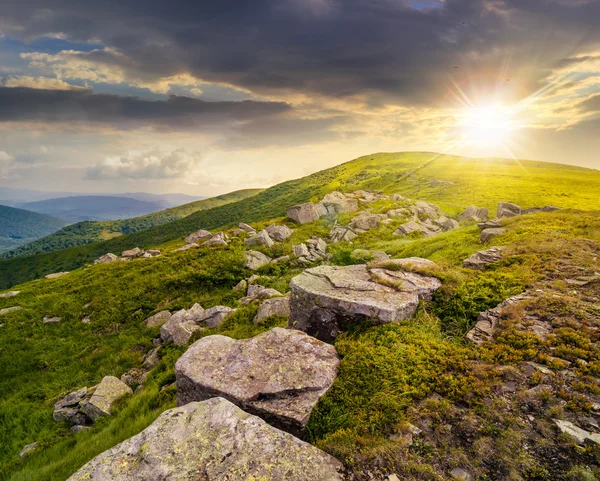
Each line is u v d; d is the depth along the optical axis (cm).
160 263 3234
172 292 2695
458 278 1209
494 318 949
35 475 962
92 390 1476
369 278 1216
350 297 1019
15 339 2233
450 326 987
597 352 714
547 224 2327
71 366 1922
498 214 4375
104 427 1180
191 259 3256
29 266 18500
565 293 1034
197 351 855
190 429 515
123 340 2119
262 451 478
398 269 1304
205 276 2820
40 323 2425
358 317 976
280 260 3203
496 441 521
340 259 2805
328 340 1029
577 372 654
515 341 791
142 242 19000
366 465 499
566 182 10612
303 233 4219
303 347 836
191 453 470
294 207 4900
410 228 4250
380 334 890
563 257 1407
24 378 1866
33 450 1188
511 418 561
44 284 3294
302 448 493
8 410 1531
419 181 13012
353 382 705
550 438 516
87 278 3156
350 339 895
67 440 1187
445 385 674
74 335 2259
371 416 602
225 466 450
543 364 706
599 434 509
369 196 7231
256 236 3703
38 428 1370
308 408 635
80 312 2527
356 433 570
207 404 573
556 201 7594
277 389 682
